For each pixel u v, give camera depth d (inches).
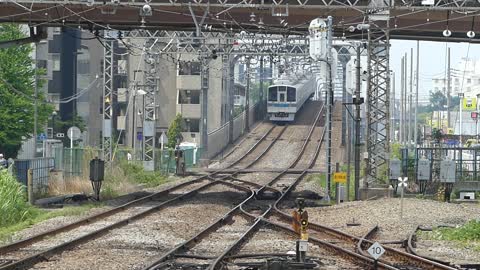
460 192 2551.7
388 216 1806.1
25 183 2308.1
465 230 1480.1
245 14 2306.8
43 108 3747.5
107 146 3137.3
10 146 3654.0
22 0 1935.3
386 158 2331.4
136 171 3221.0
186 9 2156.7
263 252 1225.4
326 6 1966.0
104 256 1157.1
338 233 1482.5
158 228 1551.4
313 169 4001.0
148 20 2278.5
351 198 2463.1
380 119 2342.5
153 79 3481.8
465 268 1091.9
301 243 1079.6
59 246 1194.0
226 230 1557.6
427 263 1096.8
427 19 2235.5
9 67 3599.9
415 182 2672.2
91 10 2196.1
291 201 2348.7
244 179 3297.2
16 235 1427.2
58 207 2021.4
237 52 2913.4
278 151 4985.2
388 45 2304.4
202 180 3257.9
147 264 1061.8
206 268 1045.8
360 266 1099.9
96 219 1700.3
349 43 2898.6
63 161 2834.6
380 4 2133.4
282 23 2327.8
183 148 4301.2
